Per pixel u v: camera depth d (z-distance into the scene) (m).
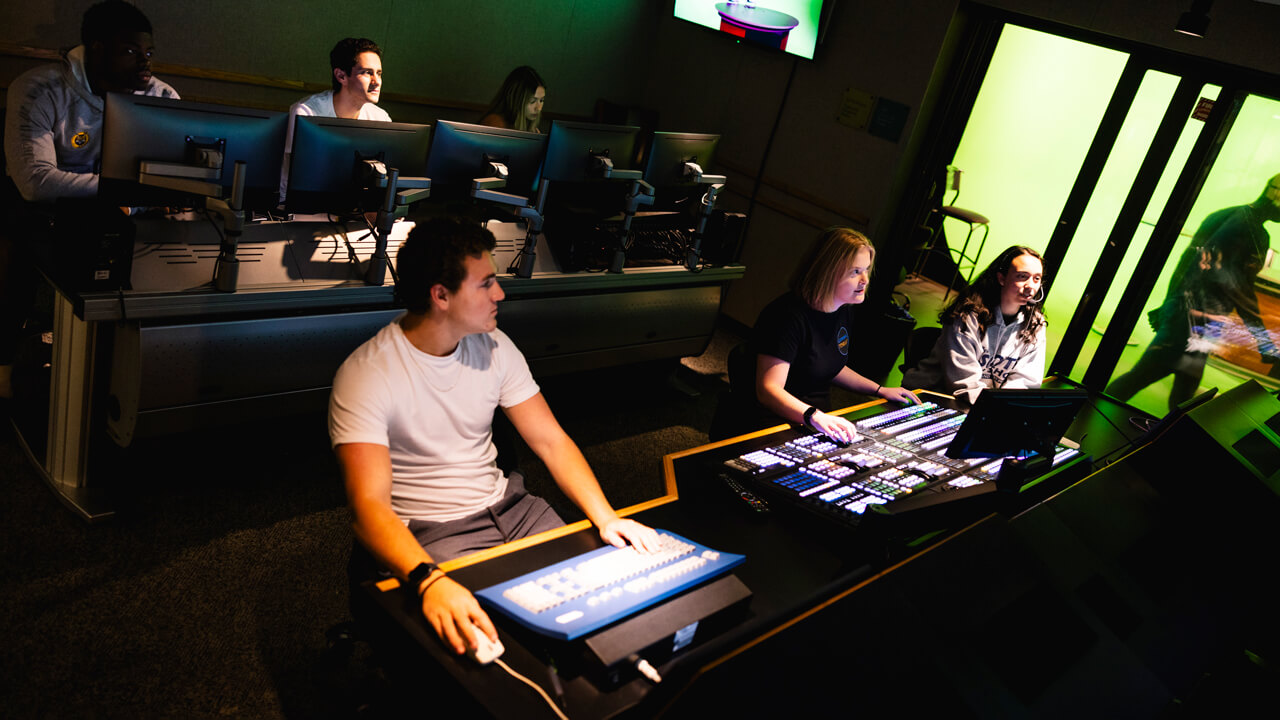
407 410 1.70
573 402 3.76
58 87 2.69
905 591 1.50
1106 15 3.72
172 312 2.33
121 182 2.23
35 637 2.02
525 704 1.21
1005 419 1.95
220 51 4.08
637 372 4.05
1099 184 4.30
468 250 1.64
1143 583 1.96
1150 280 3.99
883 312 4.55
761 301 5.11
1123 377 4.20
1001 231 5.07
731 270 3.77
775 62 4.87
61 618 2.09
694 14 5.26
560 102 5.42
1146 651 1.79
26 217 2.64
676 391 4.08
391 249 2.80
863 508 1.89
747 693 1.20
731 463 2.02
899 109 4.29
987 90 4.89
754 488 1.96
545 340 3.30
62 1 3.65
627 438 3.56
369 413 1.63
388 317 2.81
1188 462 2.31
